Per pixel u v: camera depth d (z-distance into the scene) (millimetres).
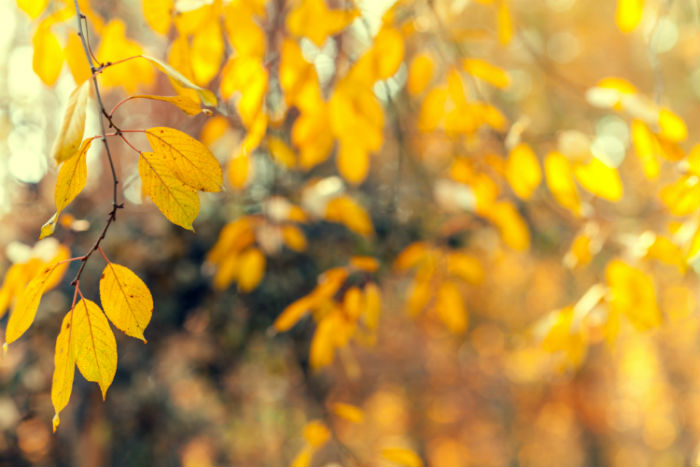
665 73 7203
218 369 3604
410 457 1714
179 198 1379
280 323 1779
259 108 1649
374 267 1787
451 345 7250
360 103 1662
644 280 1683
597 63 7602
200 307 3195
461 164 1800
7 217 2828
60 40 1585
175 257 3033
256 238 2039
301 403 4074
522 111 5520
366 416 7383
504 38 1725
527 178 1710
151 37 1939
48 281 1390
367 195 3188
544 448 10742
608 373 9789
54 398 1372
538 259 3826
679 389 10281
